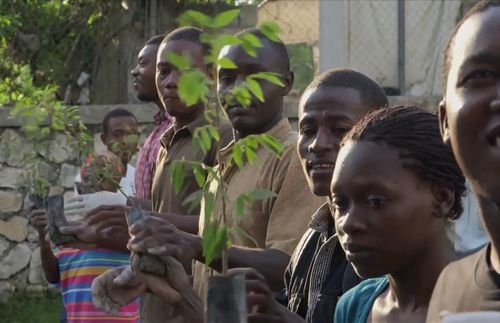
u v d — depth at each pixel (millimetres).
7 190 9945
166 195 4941
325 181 3404
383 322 2646
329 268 3400
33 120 4367
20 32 10156
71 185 9828
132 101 10359
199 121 5008
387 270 2525
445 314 1739
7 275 10000
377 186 2479
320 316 3354
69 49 10336
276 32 2059
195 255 3258
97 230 4445
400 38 10445
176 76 5082
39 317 9297
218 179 2410
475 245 6227
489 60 1876
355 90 3473
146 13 10273
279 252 3871
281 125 4230
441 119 2096
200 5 9625
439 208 2531
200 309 3199
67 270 5773
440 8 10469
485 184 1887
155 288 3219
